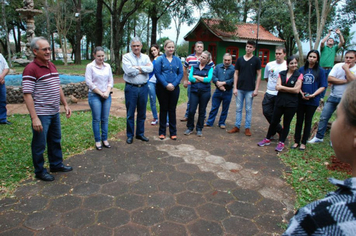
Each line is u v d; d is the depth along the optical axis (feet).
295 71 13.98
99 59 13.34
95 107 13.60
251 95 17.49
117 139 15.92
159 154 13.91
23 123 17.69
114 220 8.38
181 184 10.82
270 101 16.34
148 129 18.37
